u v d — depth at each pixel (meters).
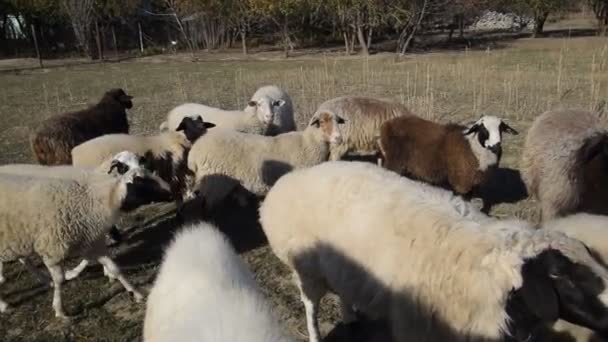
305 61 10.73
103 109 3.64
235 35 15.02
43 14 13.84
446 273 1.15
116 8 14.14
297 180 1.56
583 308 0.98
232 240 2.55
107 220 2.00
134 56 13.88
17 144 4.51
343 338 1.76
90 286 2.18
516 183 3.07
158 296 1.12
